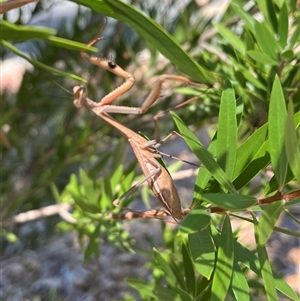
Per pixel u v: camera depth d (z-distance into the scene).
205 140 0.77
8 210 0.34
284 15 0.18
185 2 0.36
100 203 0.24
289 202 0.13
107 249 0.81
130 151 0.69
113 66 0.21
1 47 0.36
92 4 0.16
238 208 0.12
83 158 0.34
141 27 0.16
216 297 0.13
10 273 0.74
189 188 0.86
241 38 0.23
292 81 0.19
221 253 0.14
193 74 0.17
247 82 0.21
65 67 0.35
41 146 0.39
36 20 0.33
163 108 0.32
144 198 0.30
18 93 0.33
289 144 0.11
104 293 0.73
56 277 0.75
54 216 0.46
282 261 0.74
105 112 0.21
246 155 0.15
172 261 0.20
